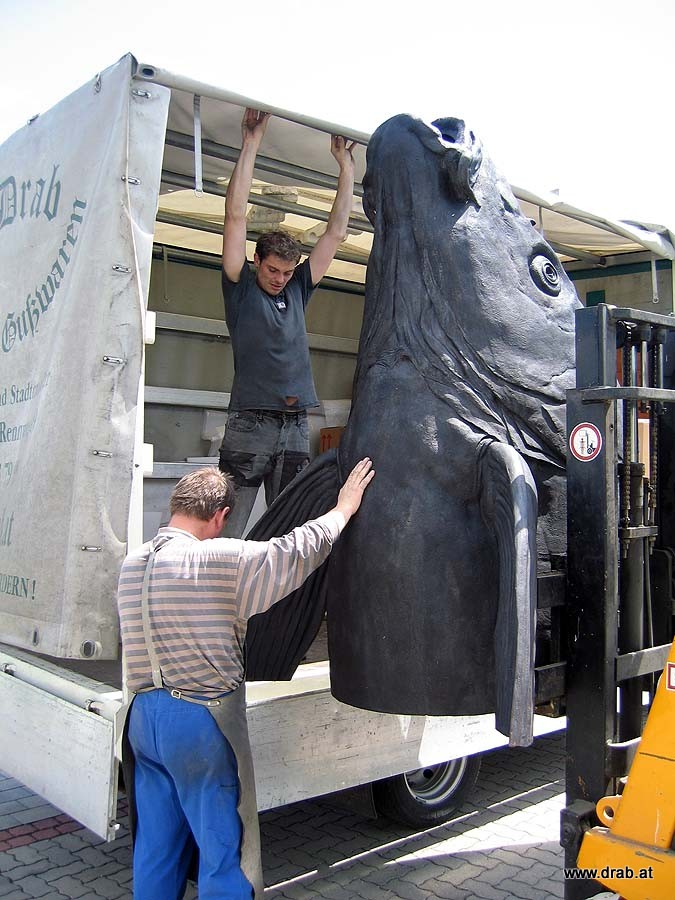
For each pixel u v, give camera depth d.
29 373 3.46
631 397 2.71
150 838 2.76
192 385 6.02
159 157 3.14
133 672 2.76
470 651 2.83
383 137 3.12
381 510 2.91
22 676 3.61
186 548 2.78
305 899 3.57
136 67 3.10
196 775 2.65
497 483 2.74
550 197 4.53
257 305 4.29
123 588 2.81
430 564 2.83
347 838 4.18
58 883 3.73
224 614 2.73
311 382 4.52
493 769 5.18
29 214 3.64
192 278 6.10
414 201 3.01
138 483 3.08
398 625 2.85
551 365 3.03
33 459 3.28
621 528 2.92
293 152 4.25
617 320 2.86
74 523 3.00
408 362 2.98
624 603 2.96
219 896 2.59
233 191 3.94
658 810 2.44
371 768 3.53
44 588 3.12
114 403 3.02
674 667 2.47
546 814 4.49
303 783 3.29
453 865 3.89
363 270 6.59
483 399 2.89
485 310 2.94
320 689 3.37
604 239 5.70
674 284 5.54
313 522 2.85
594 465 2.81
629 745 2.76
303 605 3.27
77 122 3.38
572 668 2.85
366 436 3.01
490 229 3.02
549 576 2.85
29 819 4.41
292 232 5.88
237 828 2.67
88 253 3.12
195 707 2.67
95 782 3.04
